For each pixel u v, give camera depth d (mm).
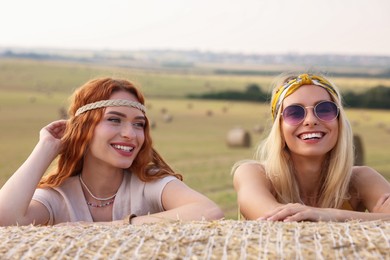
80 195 3586
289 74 3795
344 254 2318
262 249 2365
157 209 3570
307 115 3553
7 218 3279
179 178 3705
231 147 26625
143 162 3584
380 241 2395
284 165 3670
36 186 3414
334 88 3658
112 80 3568
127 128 3475
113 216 3557
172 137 30703
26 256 2396
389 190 3635
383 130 38188
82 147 3506
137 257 2354
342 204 3750
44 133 3572
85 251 2418
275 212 3107
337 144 3617
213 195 14852
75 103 3562
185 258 2334
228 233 2535
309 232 2523
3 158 21141
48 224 3551
